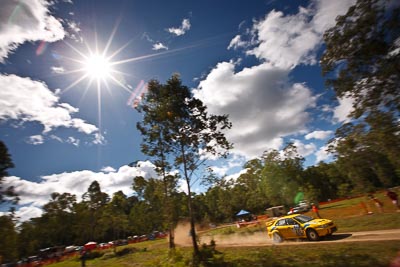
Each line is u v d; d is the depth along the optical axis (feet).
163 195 75.77
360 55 46.55
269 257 35.45
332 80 52.75
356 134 66.90
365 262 24.75
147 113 59.06
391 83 46.03
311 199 102.01
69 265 92.38
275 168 185.26
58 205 220.23
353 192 88.79
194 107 53.67
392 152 55.77
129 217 194.90
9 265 135.13
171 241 70.03
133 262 62.39
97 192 195.83
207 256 44.16
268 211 156.66
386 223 43.09
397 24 42.06
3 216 86.17
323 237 44.04
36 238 214.28
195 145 52.65
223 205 212.23
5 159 70.38
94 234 212.23
